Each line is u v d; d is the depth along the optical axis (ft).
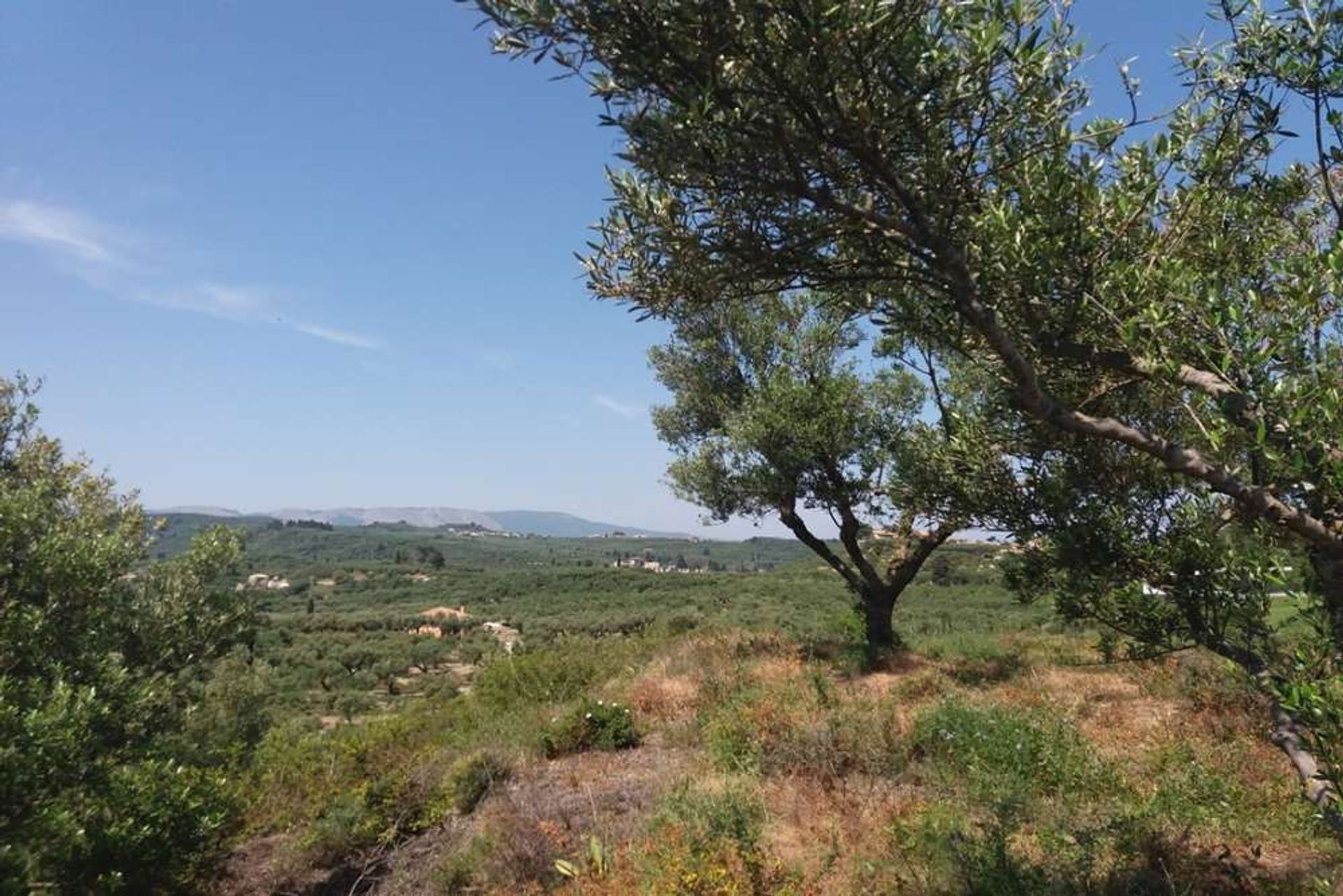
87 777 19.06
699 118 8.80
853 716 29.55
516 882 20.49
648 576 382.42
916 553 50.08
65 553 21.21
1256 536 10.62
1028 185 10.14
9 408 29.60
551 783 28.40
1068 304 10.28
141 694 21.31
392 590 361.10
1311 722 8.50
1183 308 9.48
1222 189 11.20
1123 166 10.98
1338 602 8.75
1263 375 8.45
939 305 11.76
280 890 23.29
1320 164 9.57
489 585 361.30
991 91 9.55
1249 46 10.12
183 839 21.58
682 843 19.16
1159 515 11.91
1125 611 11.30
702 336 56.39
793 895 16.79
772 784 24.84
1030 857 18.38
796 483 48.85
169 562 31.50
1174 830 19.10
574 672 50.01
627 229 11.14
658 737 34.14
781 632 59.31
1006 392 12.77
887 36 8.64
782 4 8.41
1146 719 29.35
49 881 18.16
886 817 21.44
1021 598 13.02
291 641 196.54
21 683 17.95
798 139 9.48
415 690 147.33
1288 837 18.74
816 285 11.14
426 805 27.40
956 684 38.45
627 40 9.02
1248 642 10.33
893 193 9.87
